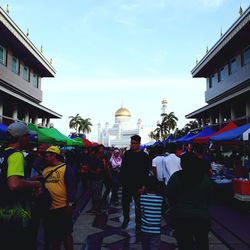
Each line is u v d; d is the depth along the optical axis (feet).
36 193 10.80
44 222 16.43
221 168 48.44
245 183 31.65
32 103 102.99
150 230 19.30
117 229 25.38
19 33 84.79
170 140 86.33
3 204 10.05
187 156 13.66
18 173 9.93
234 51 94.53
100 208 32.63
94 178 32.27
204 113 123.54
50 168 16.70
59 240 16.42
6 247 9.87
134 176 24.52
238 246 20.66
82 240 22.16
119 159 39.01
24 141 11.18
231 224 26.99
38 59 104.88
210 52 103.50
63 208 16.37
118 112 369.91
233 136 39.40
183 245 13.12
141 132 335.47
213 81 115.85
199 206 13.15
